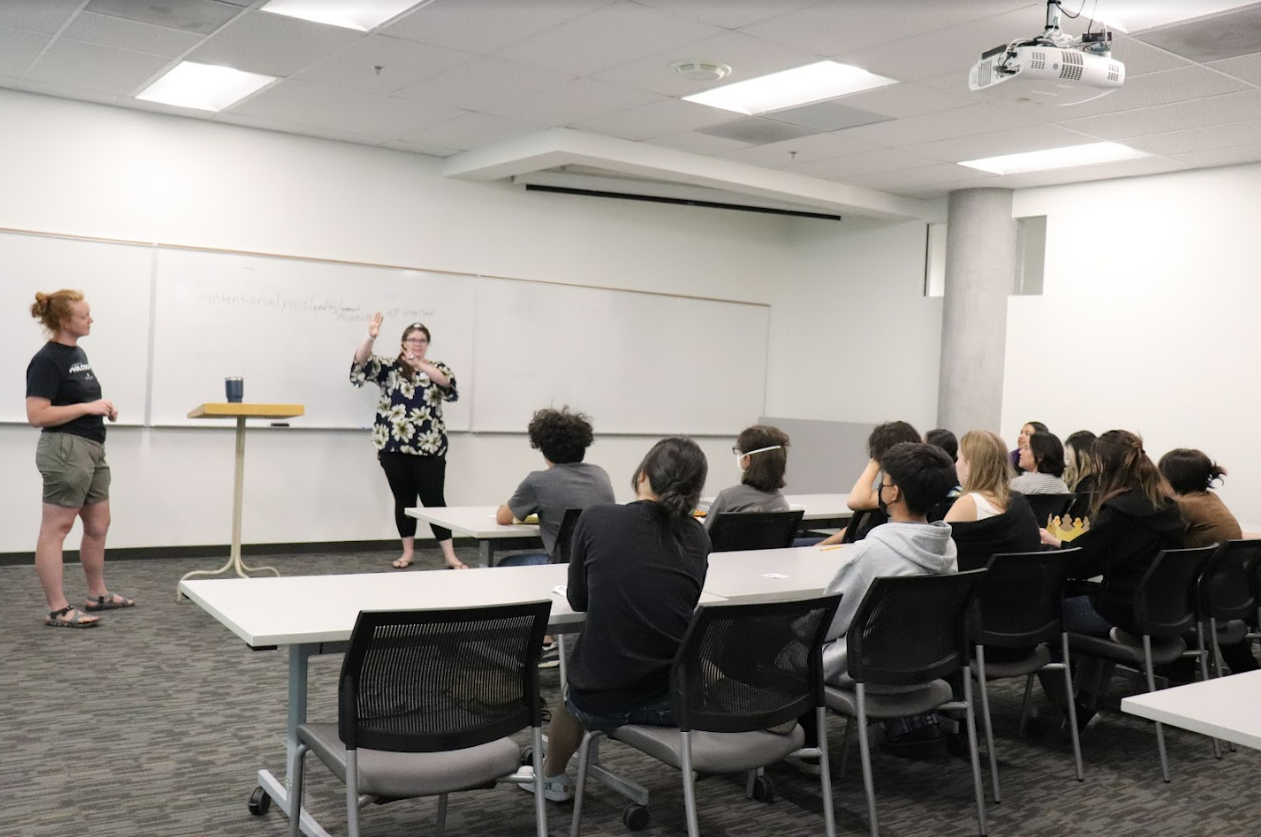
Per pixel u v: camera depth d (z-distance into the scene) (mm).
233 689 4023
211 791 3037
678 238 8898
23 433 6188
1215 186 6902
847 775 3404
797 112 6023
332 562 6906
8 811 2830
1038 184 7719
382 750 2117
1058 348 7703
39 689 3914
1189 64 4867
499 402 7953
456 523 4344
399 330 7477
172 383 6648
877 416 8977
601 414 8492
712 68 5258
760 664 2449
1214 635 3793
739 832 2914
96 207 6363
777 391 9750
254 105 6305
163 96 6270
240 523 6082
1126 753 3697
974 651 3287
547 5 4457
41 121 6172
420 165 7527
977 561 3391
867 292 9055
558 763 2938
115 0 4582
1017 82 3684
